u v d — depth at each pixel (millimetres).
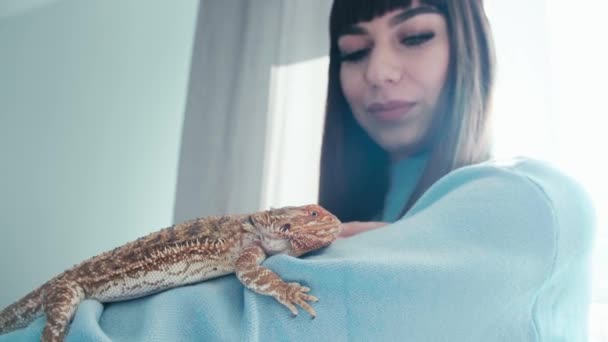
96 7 865
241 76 716
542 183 437
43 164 837
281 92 691
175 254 478
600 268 549
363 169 642
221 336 396
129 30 839
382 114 637
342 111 660
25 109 859
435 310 394
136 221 775
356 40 658
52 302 464
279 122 686
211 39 747
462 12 615
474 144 593
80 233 801
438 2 624
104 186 804
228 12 744
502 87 596
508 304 402
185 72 790
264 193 676
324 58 678
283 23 705
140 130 802
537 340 402
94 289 477
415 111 624
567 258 424
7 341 465
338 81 665
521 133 585
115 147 811
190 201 711
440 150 604
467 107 601
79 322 411
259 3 726
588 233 438
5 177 845
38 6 883
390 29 641
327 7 686
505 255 412
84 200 810
